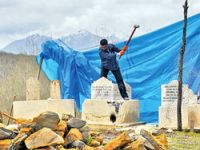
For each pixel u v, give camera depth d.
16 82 24.67
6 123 17.00
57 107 18.05
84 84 22.47
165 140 11.12
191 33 20.94
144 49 21.84
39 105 18.05
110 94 18.83
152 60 21.66
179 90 17.19
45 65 23.30
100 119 18.52
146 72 21.62
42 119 9.09
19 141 8.69
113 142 9.55
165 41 21.64
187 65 20.56
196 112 17.52
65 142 9.39
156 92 21.36
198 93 20.19
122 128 17.31
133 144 9.60
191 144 13.93
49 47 22.58
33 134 8.71
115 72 19.08
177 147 13.34
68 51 22.55
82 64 22.44
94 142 10.12
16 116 18.08
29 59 28.66
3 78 24.94
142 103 21.47
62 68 22.47
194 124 17.48
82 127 10.05
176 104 17.69
